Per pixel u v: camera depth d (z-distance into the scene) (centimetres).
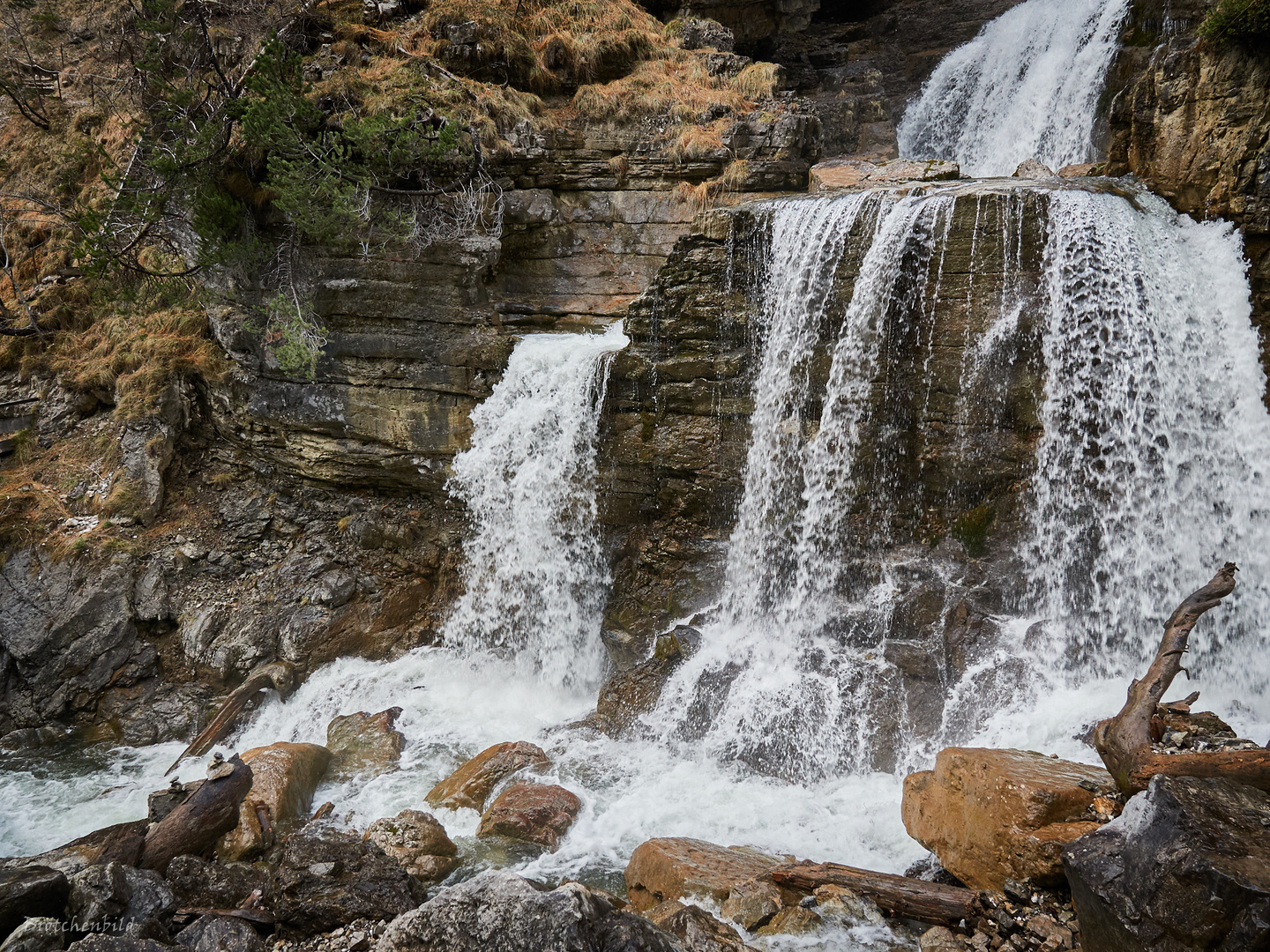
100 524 1522
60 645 1395
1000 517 1152
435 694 1395
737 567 1316
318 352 1462
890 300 1185
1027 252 1123
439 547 1548
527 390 1450
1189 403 1106
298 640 1423
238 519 1584
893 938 713
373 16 1730
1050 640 1067
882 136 1973
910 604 1136
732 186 1609
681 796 1030
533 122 1634
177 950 660
